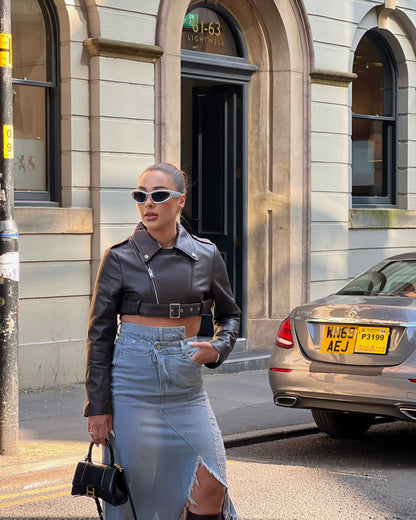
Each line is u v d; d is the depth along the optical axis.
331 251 11.46
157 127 9.60
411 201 12.92
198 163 11.21
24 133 8.96
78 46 9.04
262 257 10.99
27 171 8.99
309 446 7.02
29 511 5.23
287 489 5.72
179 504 3.51
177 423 3.50
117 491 3.40
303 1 10.95
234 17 10.81
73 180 9.05
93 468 3.44
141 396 3.47
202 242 3.68
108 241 9.17
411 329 5.94
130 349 3.48
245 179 10.94
